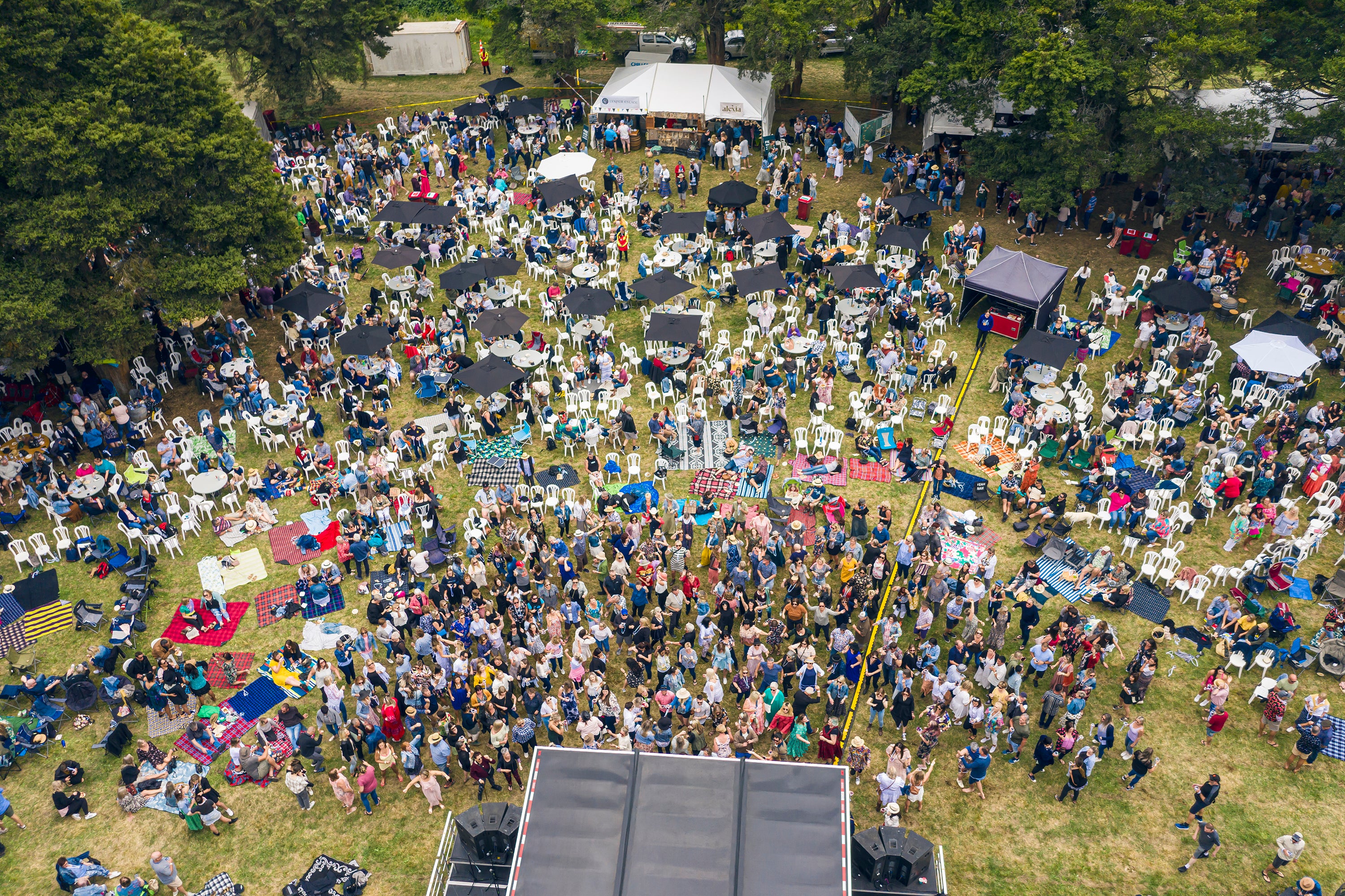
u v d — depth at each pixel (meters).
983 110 42.94
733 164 49.38
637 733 22.25
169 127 32.44
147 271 32.31
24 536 29.81
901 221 43.53
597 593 27.02
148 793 22.03
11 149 28.44
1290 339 31.64
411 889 20.23
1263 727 22.92
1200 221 42.00
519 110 51.78
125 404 34.38
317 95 56.47
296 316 38.25
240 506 31.12
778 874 15.75
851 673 23.83
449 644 23.69
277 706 24.33
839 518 28.41
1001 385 34.53
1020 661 23.52
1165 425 30.91
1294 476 28.64
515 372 32.06
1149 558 27.61
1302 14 37.31
